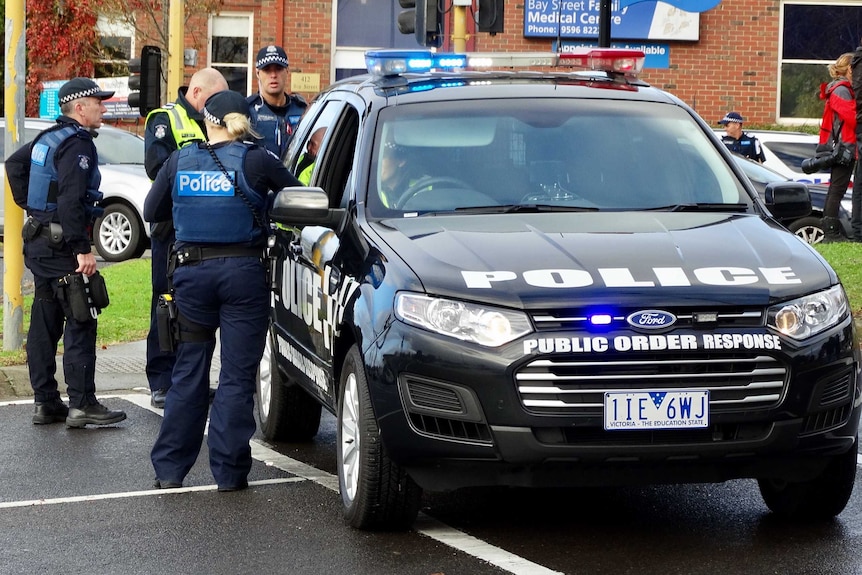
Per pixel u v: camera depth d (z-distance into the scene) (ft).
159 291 35.17
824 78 95.55
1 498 25.57
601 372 19.85
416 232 22.71
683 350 19.83
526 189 24.47
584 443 19.93
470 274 20.70
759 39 94.68
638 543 21.71
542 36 92.63
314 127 29.99
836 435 20.92
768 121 95.09
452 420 20.24
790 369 20.27
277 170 25.86
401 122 25.68
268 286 26.18
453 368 20.10
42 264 32.63
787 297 20.56
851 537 22.00
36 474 27.68
